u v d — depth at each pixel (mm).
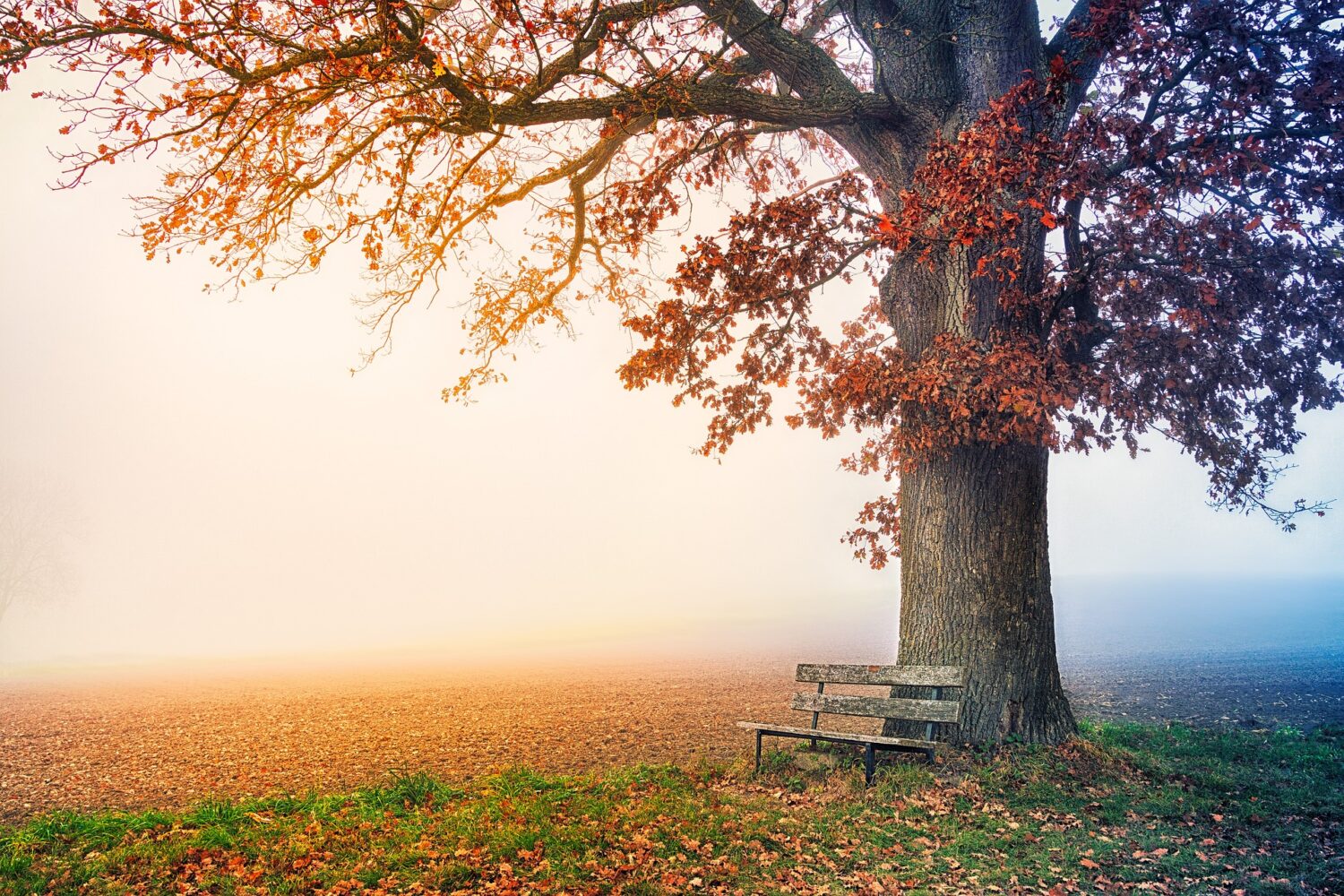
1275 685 17203
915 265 9773
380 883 5477
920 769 7801
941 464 9516
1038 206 6715
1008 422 8156
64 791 10094
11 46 6961
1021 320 9016
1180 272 8688
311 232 8930
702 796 7496
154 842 6484
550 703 17875
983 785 7430
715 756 10336
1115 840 6059
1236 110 6934
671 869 5641
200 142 7973
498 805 7109
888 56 10352
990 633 8992
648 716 15039
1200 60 7316
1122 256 8594
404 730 14477
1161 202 7441
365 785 9570
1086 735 9242
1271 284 8422
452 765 10953
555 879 5449
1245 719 12453
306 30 7711
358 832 6605
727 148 12039
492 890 5324
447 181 10094
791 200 9430
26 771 11477
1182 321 8031
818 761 8367
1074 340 9234
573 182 12297
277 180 8867
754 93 9484
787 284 10133
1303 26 7406
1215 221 7688
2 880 5633
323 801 7637
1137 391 9469
